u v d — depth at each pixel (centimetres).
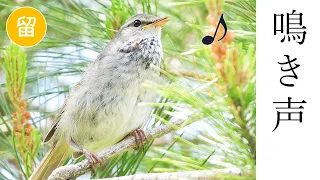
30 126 223
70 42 228
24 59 222
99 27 227
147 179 218
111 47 229
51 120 236
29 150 223
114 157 225
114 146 225
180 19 228
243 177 214
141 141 225
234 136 213
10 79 222
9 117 225
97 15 229
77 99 229
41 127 231
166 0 228
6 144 225
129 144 225
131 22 229
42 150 230
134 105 229
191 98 213
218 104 213
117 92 229
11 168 225
